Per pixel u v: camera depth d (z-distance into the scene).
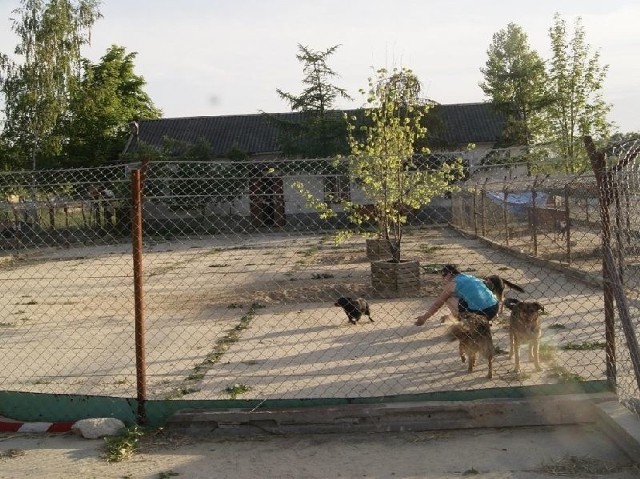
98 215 24.50
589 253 18.86
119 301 15.98
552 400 6.79
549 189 19.41
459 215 32.12
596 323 11.15
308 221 31.41
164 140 39.81
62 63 41.44
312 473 5.99
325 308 13.94
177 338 11.66
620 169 6.82
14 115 41.84
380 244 21.50
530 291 14.67
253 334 11.70
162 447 6.71
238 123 45.50
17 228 25.27
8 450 6.73
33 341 11.95
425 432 6.79
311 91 40.12
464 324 8.75
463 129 41.75
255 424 6.91
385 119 15.87
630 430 6.06
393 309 13.46
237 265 22.41
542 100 32.19
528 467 5.91
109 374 9.46
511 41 37.72
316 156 38.94
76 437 7.02
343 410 6.86
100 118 46.00
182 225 29.23
